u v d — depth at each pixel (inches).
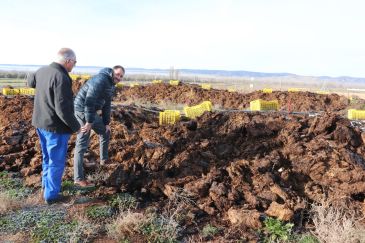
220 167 194.1
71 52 158.2
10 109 317.1
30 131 247.3
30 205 169.9
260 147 207.3
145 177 191.3
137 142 223.1
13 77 1803.6
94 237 146.9
